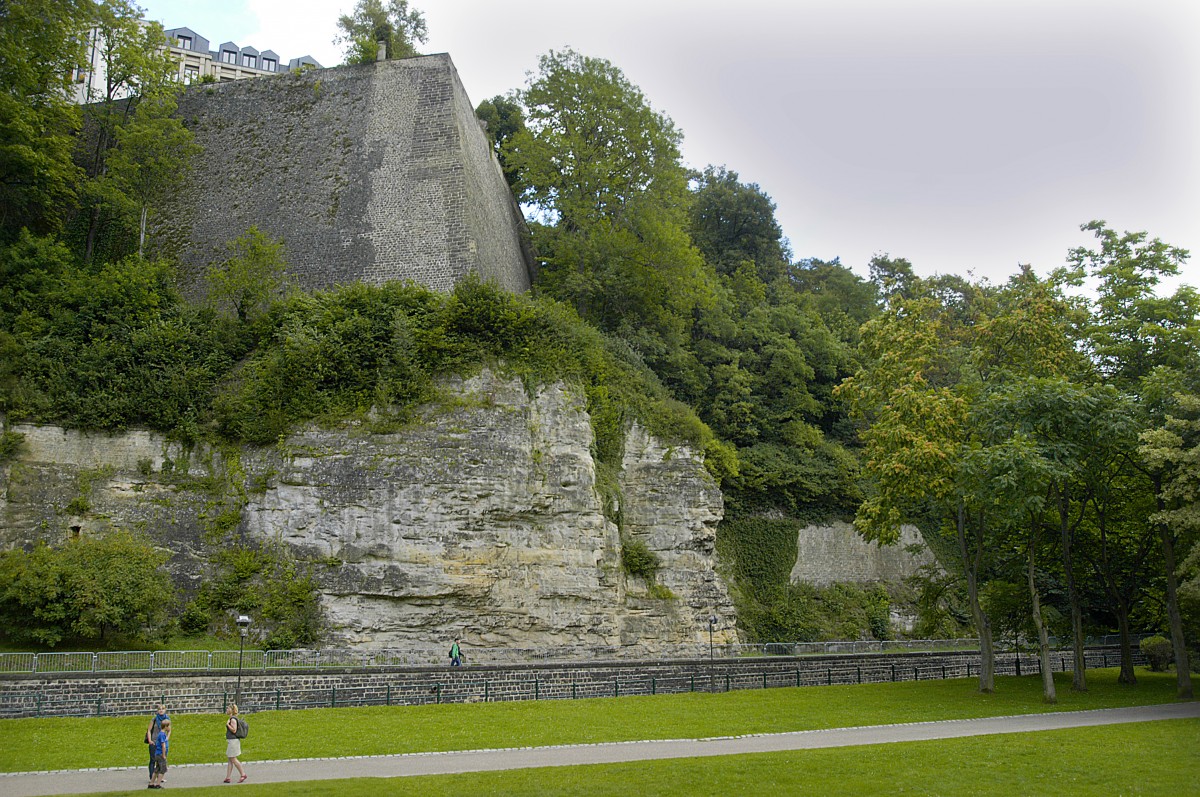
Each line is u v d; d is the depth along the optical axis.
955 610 58.81
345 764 22.59
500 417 41.31
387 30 57.84
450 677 32.91
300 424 40.16
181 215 51.53
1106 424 34.09
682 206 59.81
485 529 39.66
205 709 29.78
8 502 37.47
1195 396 33.03
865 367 65.56
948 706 33.16
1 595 32.59
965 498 35.00
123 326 42.31
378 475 39.12
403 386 40.84
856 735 27.08
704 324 61.22
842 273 81.75
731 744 25.44
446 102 50.72
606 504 44.25
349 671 31.70
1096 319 41.69
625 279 55.62
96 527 38.19
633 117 58.00
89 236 49.84
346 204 49.97
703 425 50.50
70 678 28.58
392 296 43.75
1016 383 35.81
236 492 39.62
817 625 53.34
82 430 39.47
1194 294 39.00
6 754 23.48
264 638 36.75
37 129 45.50
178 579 37.88
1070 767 22.62
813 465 58.25
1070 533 39.38
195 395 41.44
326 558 38.22
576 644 40.59
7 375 39.34
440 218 48.62
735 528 55.25
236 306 45.88
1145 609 44.16
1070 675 44.72
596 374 47.09
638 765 21.80
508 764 22.42
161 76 51.75
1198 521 31.28
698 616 45.84
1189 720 29.86
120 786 20.19
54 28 45.84
